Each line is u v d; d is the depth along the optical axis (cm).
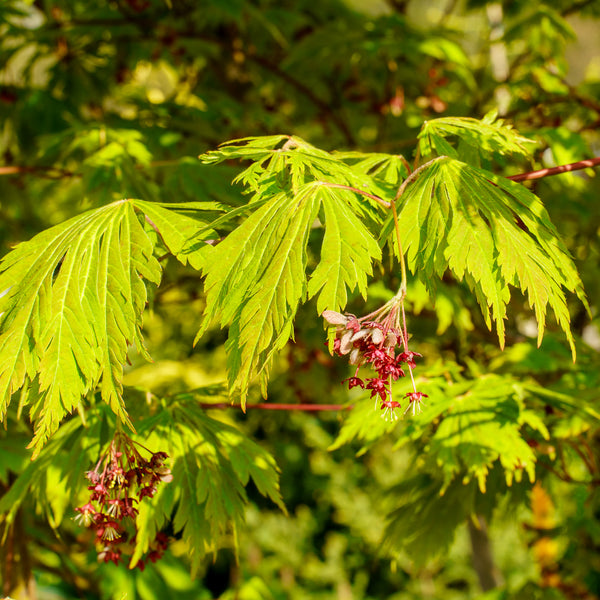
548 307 484
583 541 469
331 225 184
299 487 1350
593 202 471
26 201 568
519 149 231
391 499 389
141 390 277
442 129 240
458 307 381
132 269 191
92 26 470
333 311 172
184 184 345
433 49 429
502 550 1094
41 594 506
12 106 478
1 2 448
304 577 1238
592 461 311
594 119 464
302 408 304
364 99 509
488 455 252
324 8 557
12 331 183
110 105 530
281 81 554
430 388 287
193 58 551
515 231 192
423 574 1187
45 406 174
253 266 183
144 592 445
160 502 238
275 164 212
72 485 240
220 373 661
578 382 339
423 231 192
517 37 470
